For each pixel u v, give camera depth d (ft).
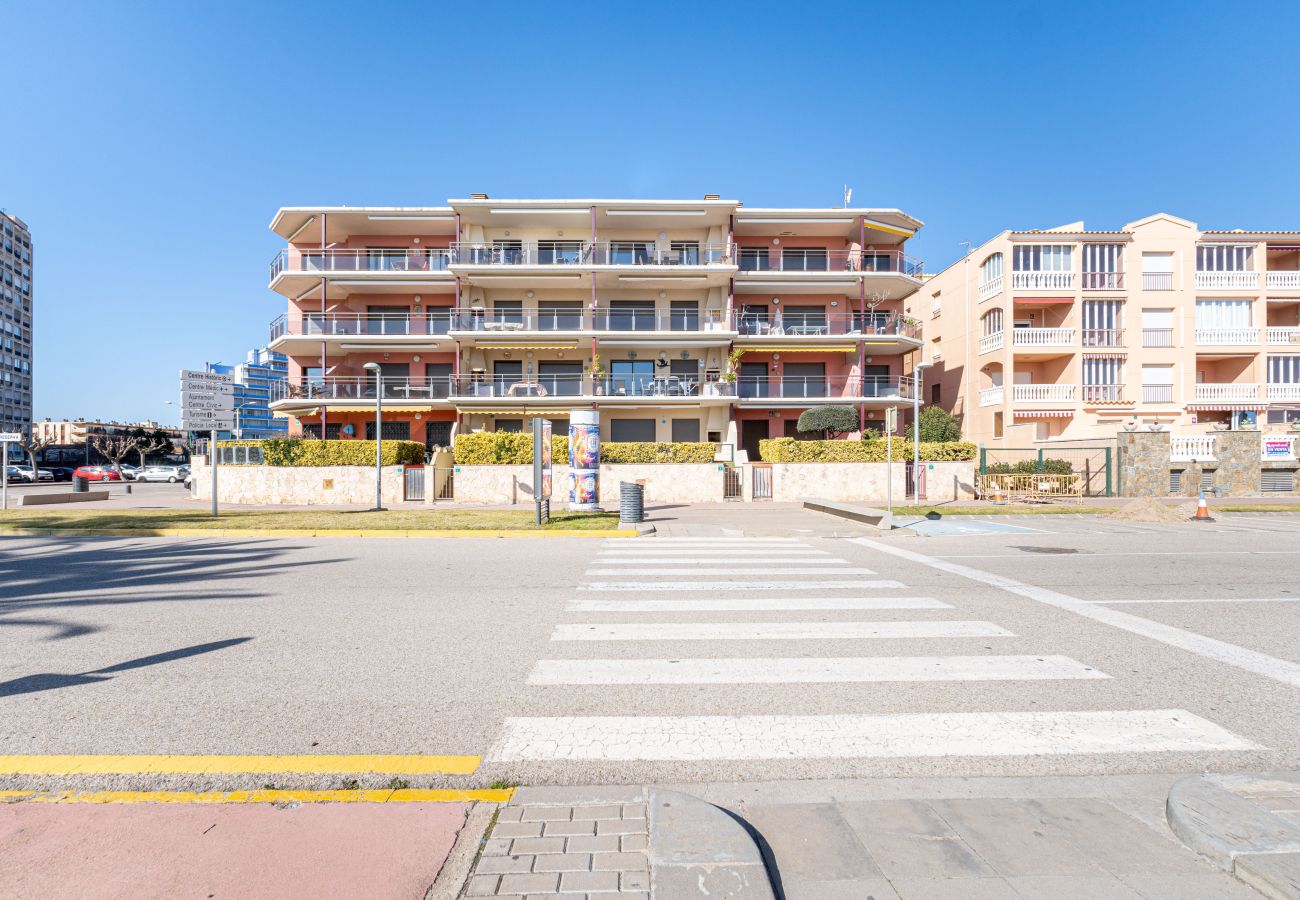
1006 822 8.80
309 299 108.58
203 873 7.69
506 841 8.18
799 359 106.42
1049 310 101.50
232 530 43.86
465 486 72.08
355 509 63.05
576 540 40.91
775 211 101.24
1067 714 12.59
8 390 244.42
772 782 10.02
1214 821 8.23
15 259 251.80
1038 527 46.42
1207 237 98.32
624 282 103.30
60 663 15.83
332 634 18.43
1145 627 18.99
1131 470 72.13
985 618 20.07
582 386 99.55
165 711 12.80
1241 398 97.81
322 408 98.32
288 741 11.43
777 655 16.37
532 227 105.40
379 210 99.55
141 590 24.77
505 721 12.33
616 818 8.73
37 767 10.39
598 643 17.48
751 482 71.77
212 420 54.80
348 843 8.34
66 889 7.39
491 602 22.53
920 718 12.42
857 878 7.55
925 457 73.82
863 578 26.91
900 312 115.03
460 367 100.58
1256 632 18.44
